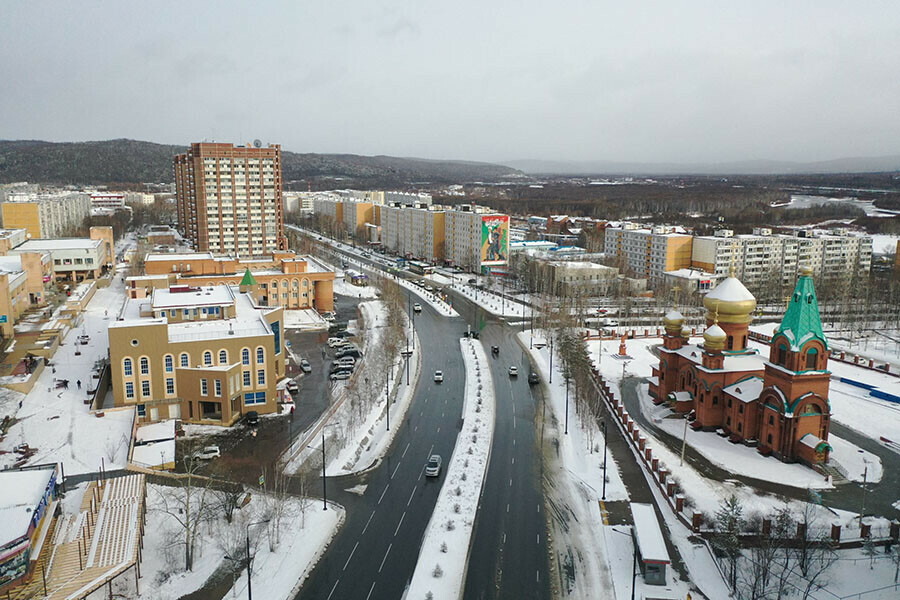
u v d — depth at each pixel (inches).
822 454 4158.5
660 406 5305.1
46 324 6973.4
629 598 2925.7
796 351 4185.5
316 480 3996.1
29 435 4377.5
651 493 3892.7
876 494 3878.0
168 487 3818.9
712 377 4788.4
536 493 3870.6
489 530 3462.1
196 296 6072.8
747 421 4525.1
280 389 5610.2
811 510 3631.9
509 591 2952.8
